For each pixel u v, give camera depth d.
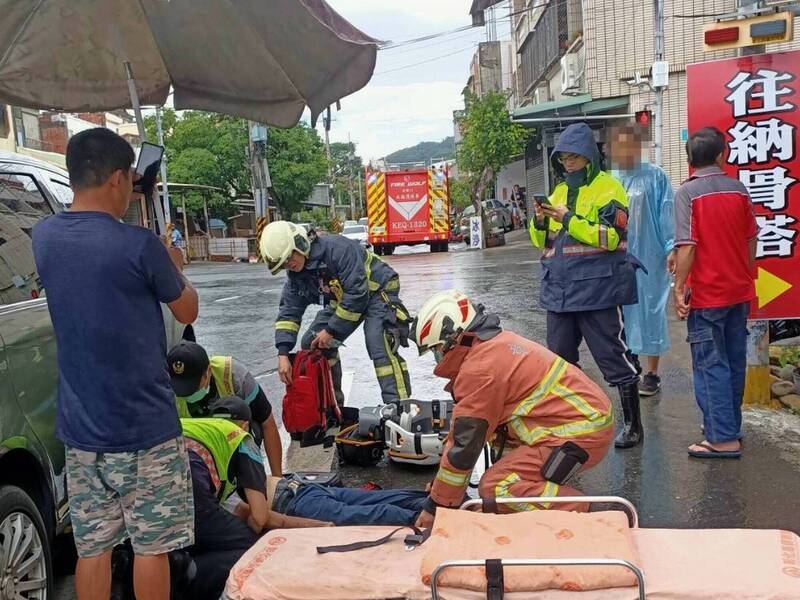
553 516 2.60
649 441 4.91
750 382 5.44
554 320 4.70
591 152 4.39
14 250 3.58
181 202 34.66
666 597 2.20
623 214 4.35
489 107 28.02
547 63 25.28
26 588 2.99
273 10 3.71
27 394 3.22
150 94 4.48
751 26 5.04
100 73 4.28
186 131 34.66
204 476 3.20
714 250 4.33
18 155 4.16
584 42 16.86
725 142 4.74
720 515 3.81
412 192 24.20
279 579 2.46
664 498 4.04
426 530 2.78
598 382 6.48
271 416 4.30
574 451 3.12
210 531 3.22
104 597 2.73
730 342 4.51
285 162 35.69
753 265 4.48
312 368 4.92
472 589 2.26
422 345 3.20
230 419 3.63
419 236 24.28
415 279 14.75
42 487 3.28
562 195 4.64
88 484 2.65
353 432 4.91
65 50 4.06
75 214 2.62
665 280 5.68
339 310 4.93
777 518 3.74
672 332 8.30
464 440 3.04
